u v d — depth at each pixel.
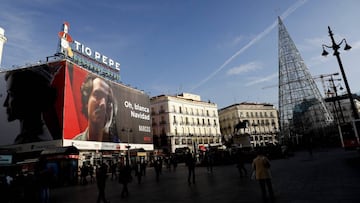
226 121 88.94
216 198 8.97
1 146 32.34
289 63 74.12
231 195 9.30
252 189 10.30
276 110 93.19
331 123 63.22
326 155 29.17
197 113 70.62
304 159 26.38
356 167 14.14
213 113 75.94
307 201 7.13
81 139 33.97
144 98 55.06
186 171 27.12
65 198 13.37
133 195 12.12
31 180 10.22
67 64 33.66
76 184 23.45
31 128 32.00
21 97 33.59
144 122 53.12
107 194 13.55
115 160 40.97
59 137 30.78
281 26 79.00
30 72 34.38
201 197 9.51
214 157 29.75
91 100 37.56
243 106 86.31
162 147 60.88
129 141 46.28
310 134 63.56
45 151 24.25
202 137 69.19
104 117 40.06
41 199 10.03
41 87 33.34
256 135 83.62
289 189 9.48
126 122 46.50
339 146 54.16
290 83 72.38
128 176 12.21
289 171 16.19
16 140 32.12
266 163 7.79
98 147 37.28
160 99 64.31
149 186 15.62
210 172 21.19
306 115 67.25
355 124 19.20
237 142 36.56
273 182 11.86
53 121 31.48
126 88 48.75
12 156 20.31
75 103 33.94
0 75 35.31
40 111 32.34
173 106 64.19
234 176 16.28
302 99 69.25
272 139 86.38
